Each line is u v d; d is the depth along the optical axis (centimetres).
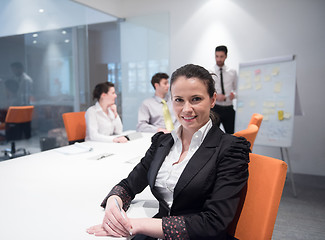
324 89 369
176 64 456
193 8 437
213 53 430
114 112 286
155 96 310
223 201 79
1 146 345
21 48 353
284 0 381
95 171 143
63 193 113
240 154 87
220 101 381
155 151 111
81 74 436
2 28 331
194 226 77
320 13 363
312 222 237
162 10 458
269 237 84
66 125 260
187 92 92
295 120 386
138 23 476
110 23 545
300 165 390
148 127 293
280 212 258
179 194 89
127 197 101
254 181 92
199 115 94
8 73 340
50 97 395
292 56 317
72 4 409
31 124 375
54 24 391
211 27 428
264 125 337
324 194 304
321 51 367
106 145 213
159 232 79
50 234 80
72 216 92
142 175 109
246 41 409
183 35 447
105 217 86
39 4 370
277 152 400
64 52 409
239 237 91
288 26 382
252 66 352
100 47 614
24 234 80
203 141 95
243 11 406
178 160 100
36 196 109
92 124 244
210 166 88
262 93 342
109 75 604
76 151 187
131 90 493
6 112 343
